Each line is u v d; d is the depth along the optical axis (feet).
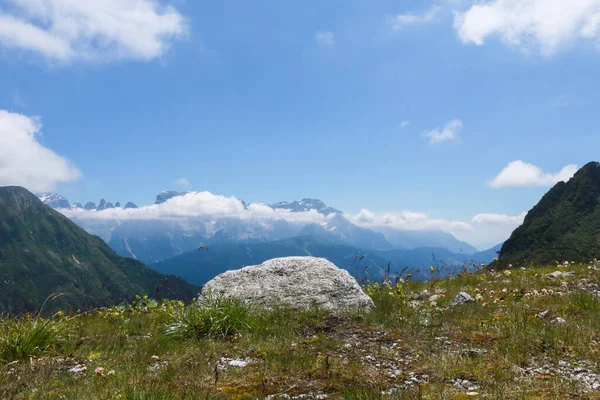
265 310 41.65
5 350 27.91
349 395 18.70
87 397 19.12
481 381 20.25
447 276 62.13
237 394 19.54
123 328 38.73
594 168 591.78
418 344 28.19
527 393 18.38
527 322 31.58
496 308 38.88
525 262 82.38
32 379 22.39
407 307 41.22
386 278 56.24
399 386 20.08
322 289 44.57
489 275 62.18
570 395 18.03
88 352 29.50
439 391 18.78
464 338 29.19
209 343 30.35
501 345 25.93
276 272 48.34
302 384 20.83
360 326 35.24
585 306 36.42
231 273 49.75
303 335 33.19
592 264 68.85
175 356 26.89
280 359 24.68
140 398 18.02
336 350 27.78
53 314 34.35
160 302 50.49
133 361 25.55
